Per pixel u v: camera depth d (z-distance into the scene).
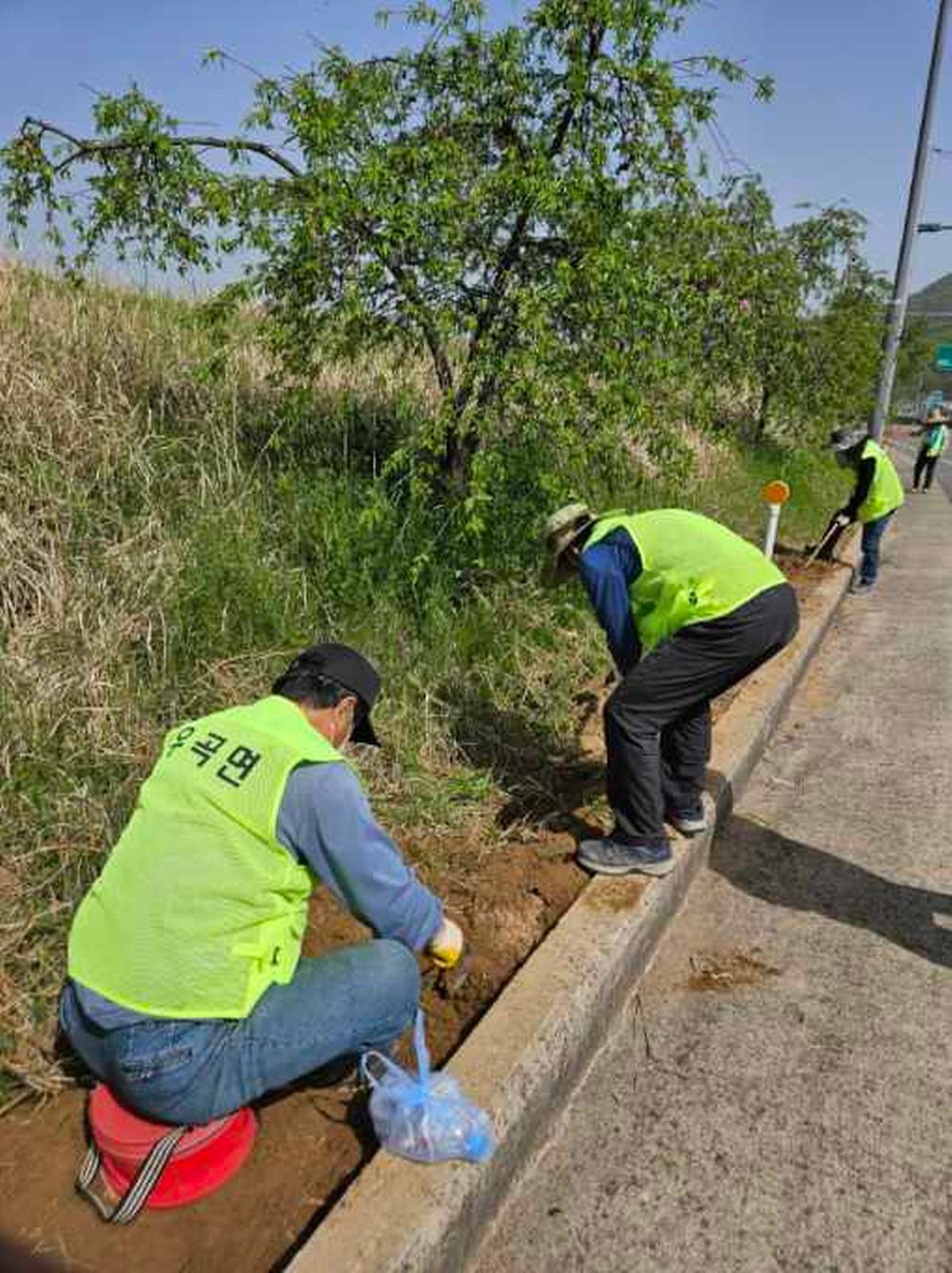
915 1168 2.26
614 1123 2.41
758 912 3.34
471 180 4.52
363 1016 2.02
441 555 4.81
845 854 3.75
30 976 2.39
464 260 4.61
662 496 6.84
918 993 2.90
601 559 3.05
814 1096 2.48
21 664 3.27
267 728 1.96
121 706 3.28
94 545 3.97
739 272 5.62
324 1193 1.98
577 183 4.30
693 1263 2.03
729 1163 2.28
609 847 3.15
